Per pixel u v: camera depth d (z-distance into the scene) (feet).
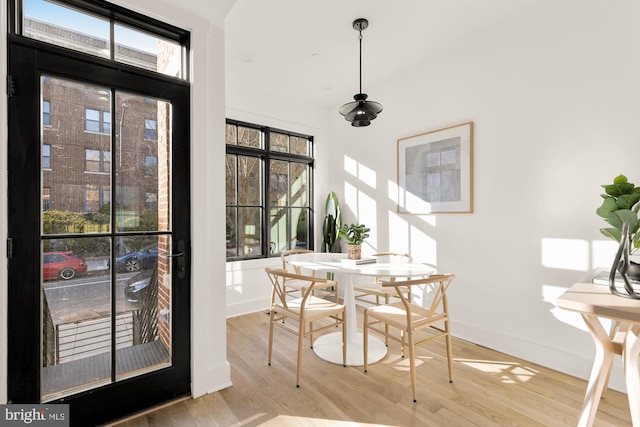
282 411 6.02
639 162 6.51
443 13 7.97
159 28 6.08
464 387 6.86
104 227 5.48
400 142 11.37
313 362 8.03
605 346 4.42
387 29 8.58
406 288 9.58
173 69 6.31
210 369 6.65
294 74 11.27
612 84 6.84
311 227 14.25
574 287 4.59
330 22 8.23
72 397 5.16
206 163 6.58
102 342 5.49
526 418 5.82
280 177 13.39
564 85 7.52
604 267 6.53
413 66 10.69
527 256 8.18
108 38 5.57
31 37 4.83
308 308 7.84
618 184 5.65
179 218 6.28
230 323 10.88
